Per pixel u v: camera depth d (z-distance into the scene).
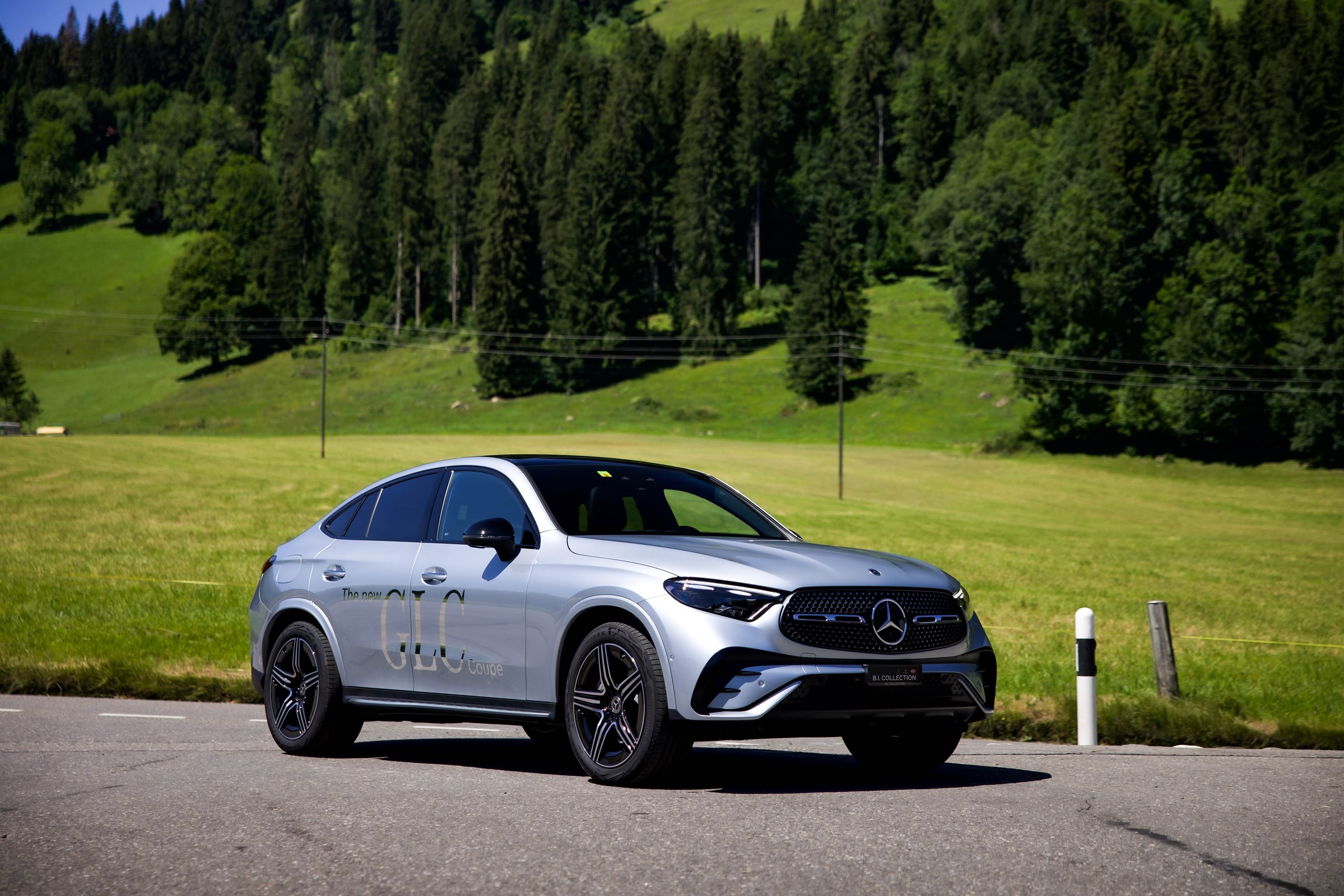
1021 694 10.38
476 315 141.00
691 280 137.50
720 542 6.22
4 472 50.44
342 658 6.99
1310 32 158.75
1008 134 153.75
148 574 23.86
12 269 195.25
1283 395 89.94
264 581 7.65
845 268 123.00
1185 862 4.16
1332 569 40.12
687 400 124.56
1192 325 94.44
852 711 5.50
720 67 167.00
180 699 10.27
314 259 168.62
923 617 5.77
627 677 5.63
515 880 3.87
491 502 6.73
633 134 153.00
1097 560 39.56
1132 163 118.12
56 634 14.15
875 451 87.69
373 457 66.56
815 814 4.96
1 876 3.99
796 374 119.56
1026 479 77.00
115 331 176.62
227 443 70.75
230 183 193.12
